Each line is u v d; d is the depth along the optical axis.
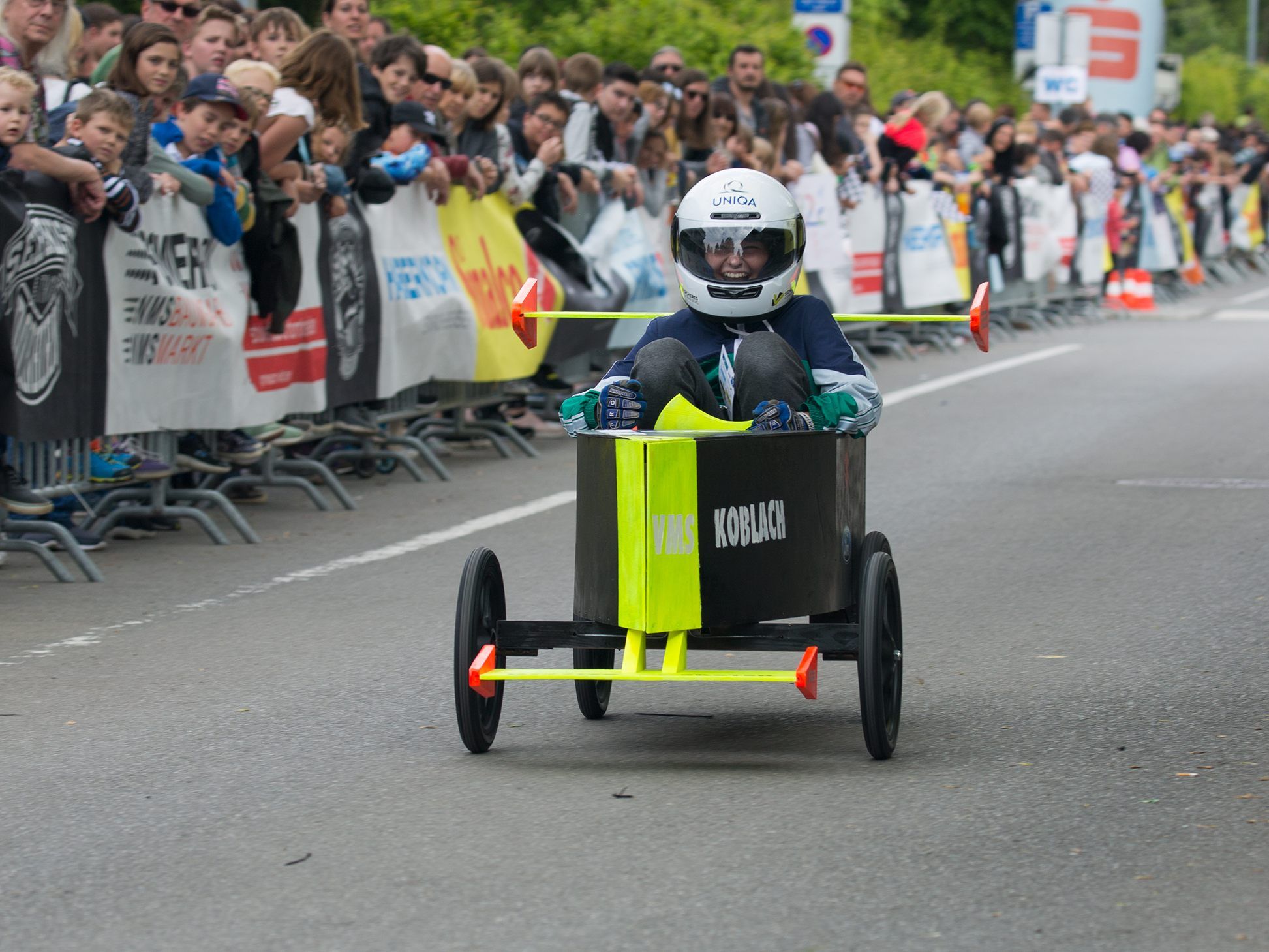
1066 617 16.98
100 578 18.81
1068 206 53.94
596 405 12.58
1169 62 85.38
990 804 11.20
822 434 12.31
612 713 13.92
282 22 24.95
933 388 37.00
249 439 22.61
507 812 11.11
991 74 93.38
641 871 9.95
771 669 15.27
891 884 9.70
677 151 35.31
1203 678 14.60
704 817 10.95
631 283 32.69
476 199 27.55
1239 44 160.25
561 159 30.14
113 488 21.39
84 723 13.33
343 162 24.39
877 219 42.78
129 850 10.42
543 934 9.01
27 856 10.34
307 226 23.30
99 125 19.05
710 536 11.60
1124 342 48.06
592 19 48.53
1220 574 18.98
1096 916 9.23
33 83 18.17
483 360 28.03
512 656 13.38
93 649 15.72
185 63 23.59
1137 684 14.43
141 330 20.14
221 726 13.25
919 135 43.66
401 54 25.38
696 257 13.03
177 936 9.07
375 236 25.19
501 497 24.34
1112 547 20.55
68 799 11.45
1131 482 25.36
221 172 20.97
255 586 18.53
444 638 16.20
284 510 23.41
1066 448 28.66
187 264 20.92
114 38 23.98
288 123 22.31
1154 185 62.75
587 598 12.07
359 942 8.94
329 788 11.67
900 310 44.09
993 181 49.53
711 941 8.90
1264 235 80.25
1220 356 43.81
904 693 14.25
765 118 37.47
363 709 13.77
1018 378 39.03
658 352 12.49
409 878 9.87
